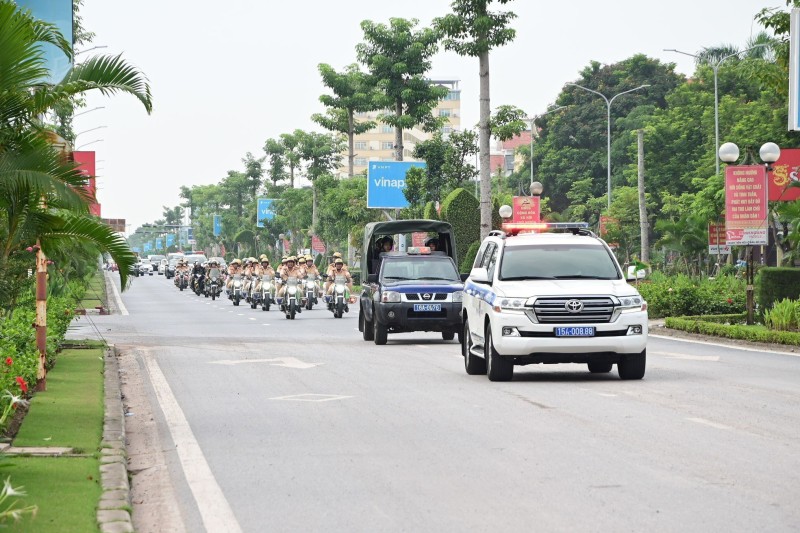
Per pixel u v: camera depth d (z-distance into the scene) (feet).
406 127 291.17
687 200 297.12
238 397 64.59
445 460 42.52
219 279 262.26
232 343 110.22
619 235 309.22
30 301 79.92
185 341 113.70
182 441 48.60
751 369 77.97
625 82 413.39
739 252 220.02
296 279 167.63
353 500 35.65
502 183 451.12
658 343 105.40
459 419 53.52
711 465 40.57
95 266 132.98
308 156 418.92
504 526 31.76
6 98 50.62
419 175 261.24
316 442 47.39
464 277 108.58
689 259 216.54
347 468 41.22
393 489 37.27
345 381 72.18
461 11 189.06
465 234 250.37
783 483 37.19
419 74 293.02
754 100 343.87
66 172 51.62
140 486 39.11
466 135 258.57
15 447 44.37
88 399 60.75
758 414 54.03
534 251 74.69
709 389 64.95
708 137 326.85
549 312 69.10
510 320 69.05
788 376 72.79
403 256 112.78
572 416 53.93
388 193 273.13
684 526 31.32
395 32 289.94
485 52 188.34
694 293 139.13
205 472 41.22
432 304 105.81
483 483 37.96
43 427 49.98
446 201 251.60
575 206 393.91
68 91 53.16
